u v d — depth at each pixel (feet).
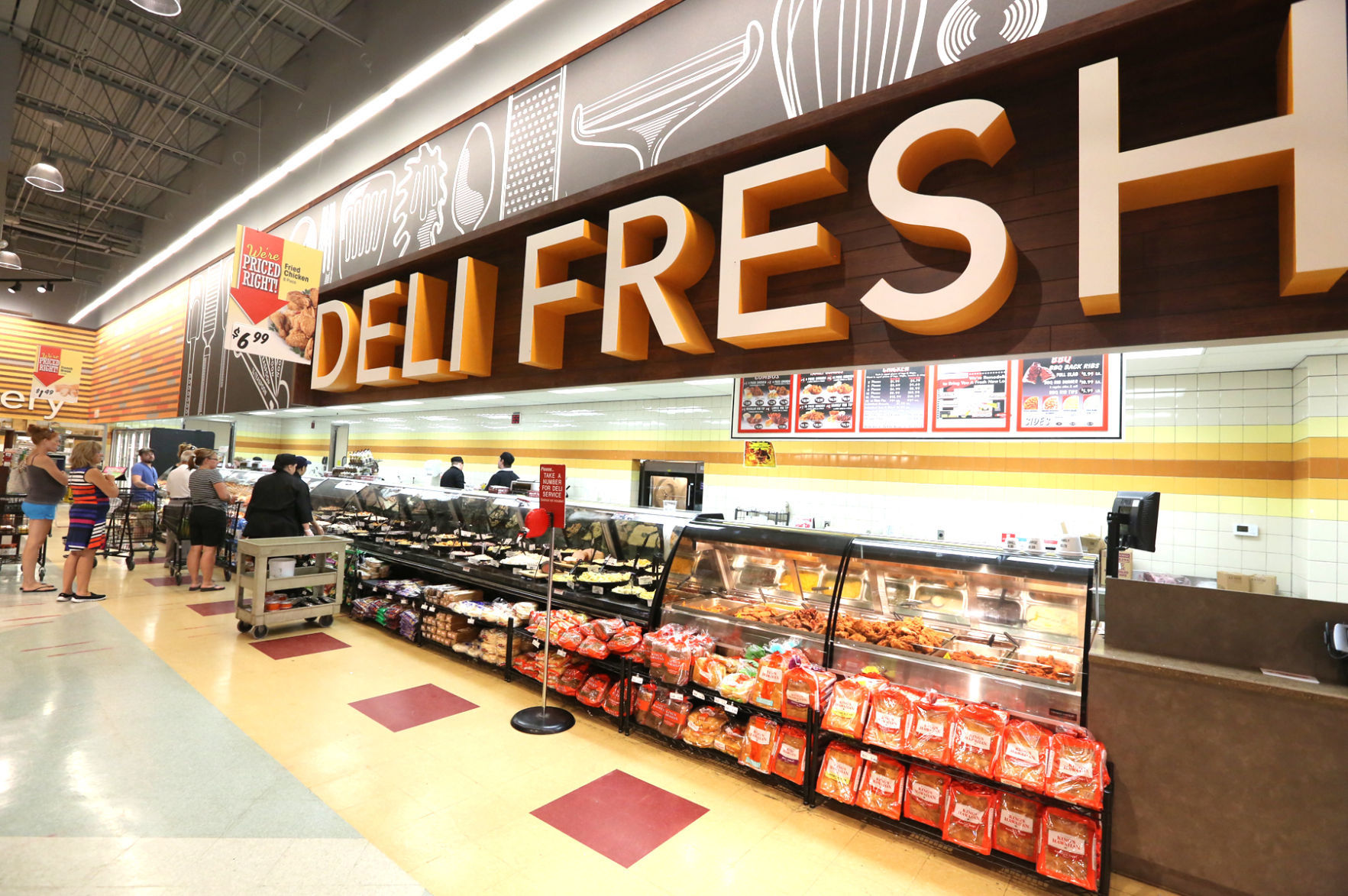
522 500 17.99
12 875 6.84
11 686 12.14
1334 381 12.32
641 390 20.97
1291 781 6.92
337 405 23.66
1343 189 6.57
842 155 11.03
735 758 10.03
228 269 37.65
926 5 13.12
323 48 31.48
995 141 9.08
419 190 26.03
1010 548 10.35
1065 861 7.34
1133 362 13.98
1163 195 7.99
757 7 16.03
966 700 8.73
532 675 13.12
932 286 9.93
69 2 28.78
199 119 38.96
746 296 11.27
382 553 18.21
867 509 18.38
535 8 22.07
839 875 7.65
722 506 21.03
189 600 19.99
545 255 14.75
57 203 49.60
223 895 6.77
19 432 56.03
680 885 7.34
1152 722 7.58
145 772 9.23
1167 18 7.85
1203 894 7.25
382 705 12.11
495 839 8.05
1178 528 14.46
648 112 18.19
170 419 44.75
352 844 7.79
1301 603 7.41
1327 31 6.83
